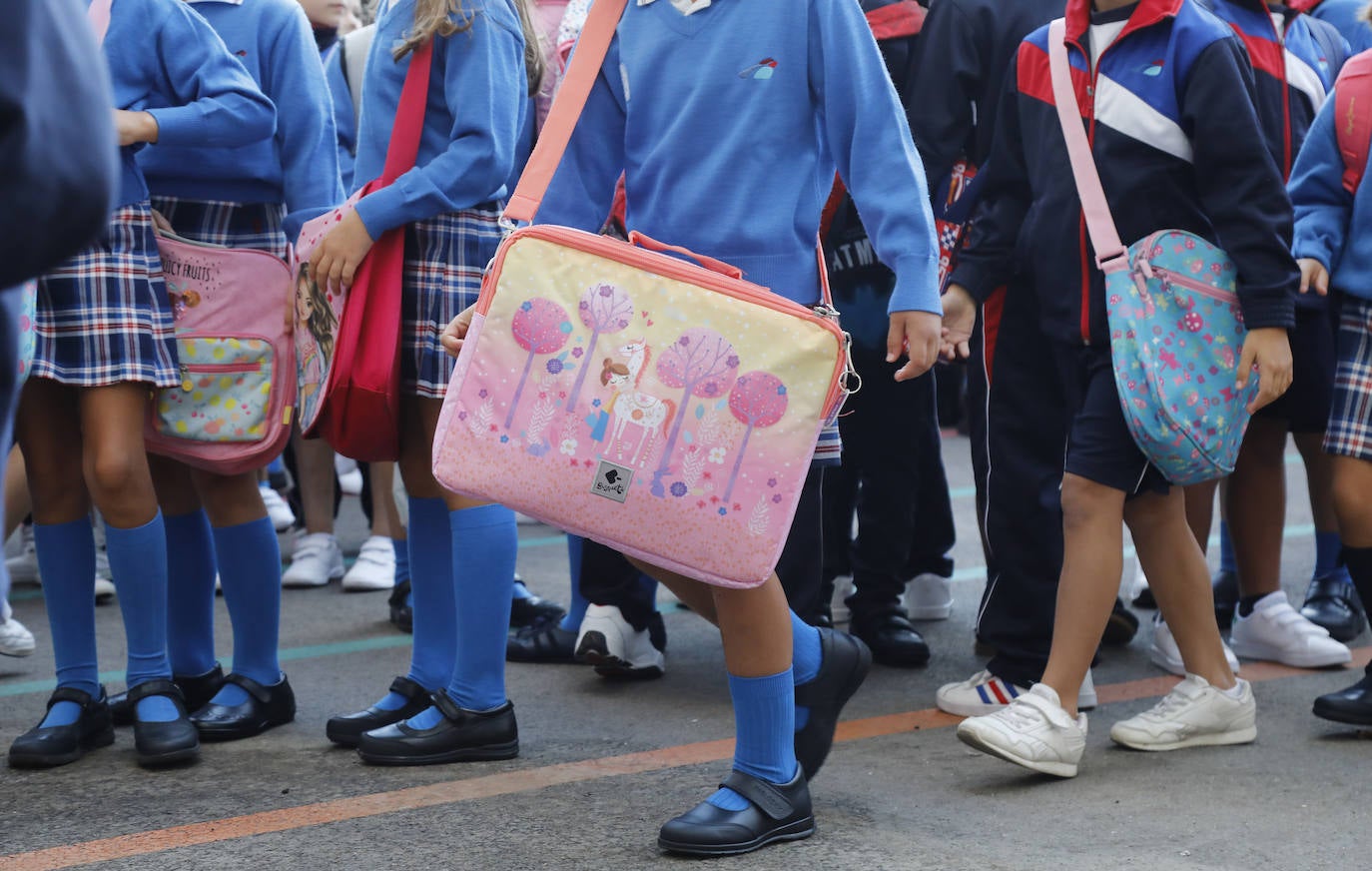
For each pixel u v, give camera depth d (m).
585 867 2.47
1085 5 3.16
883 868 2.46
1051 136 3.21
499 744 3.15
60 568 3.18
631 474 2.26
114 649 4.27
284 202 3.37
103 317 2.98
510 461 2.28
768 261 2.47
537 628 4.21
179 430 3.16
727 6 2.49
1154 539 3.28
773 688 2.54
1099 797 2.91
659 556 2.29
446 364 3.06
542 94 3.96
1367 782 3.02
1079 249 3.14
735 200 2.46
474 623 3.11
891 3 3.89
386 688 3.84
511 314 2.30
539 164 2.54
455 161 2.97
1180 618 3.32
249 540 3.36
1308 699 3.73
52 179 0.99
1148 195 3.04
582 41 2.60
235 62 3.20
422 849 2.57
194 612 3.47
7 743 3.29
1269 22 3.91
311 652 4.28
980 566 5.67
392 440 2.98
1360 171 3.52
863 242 3.89
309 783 2.98
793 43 2.47
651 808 2.81
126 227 3.04
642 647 3.94
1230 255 2.98
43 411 3.12
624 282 2.30
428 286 3.04
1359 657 4.21
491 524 3.10
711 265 2.41
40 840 2.63
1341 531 3.48
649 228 2.53
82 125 1.02
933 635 4.50
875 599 4.18
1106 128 3.09
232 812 2.79
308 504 5.43
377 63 3.09
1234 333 3.02
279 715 3.44
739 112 2.47
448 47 3.03
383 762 3.09
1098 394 3.10
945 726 3.49
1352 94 3.56
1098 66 3.12
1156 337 3.00
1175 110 3.03
